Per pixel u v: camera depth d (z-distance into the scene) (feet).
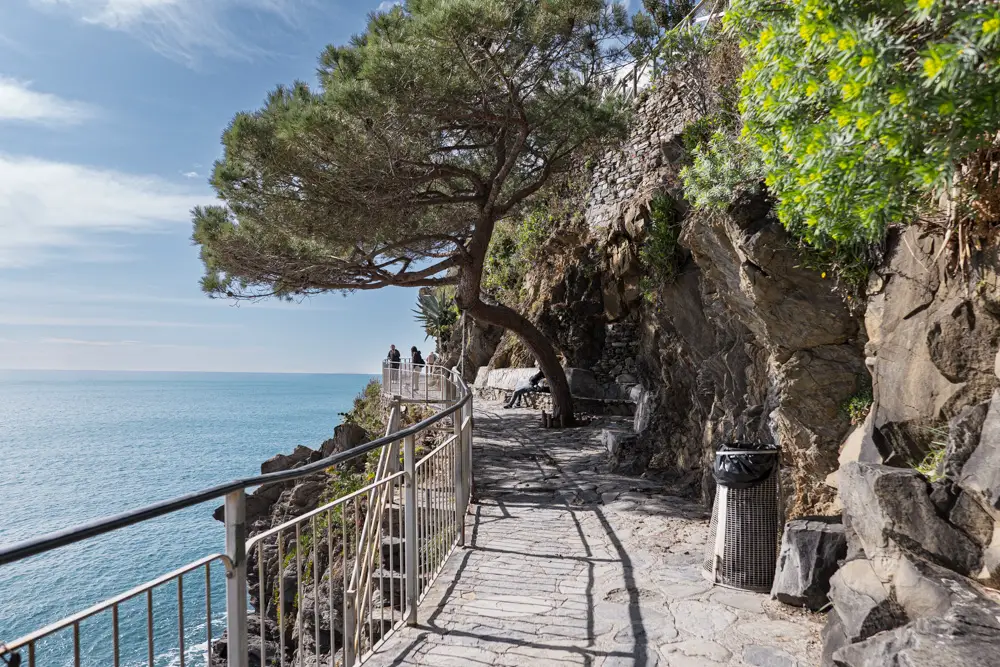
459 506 19.81
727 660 11.96
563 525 22.00
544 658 12.19
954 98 7.11
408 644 12.78
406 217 43.62
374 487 12.40
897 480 9.91
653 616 14.06
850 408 14.65
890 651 8.35
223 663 31.55
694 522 22.11
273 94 38.78
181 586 6.83
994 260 9.83
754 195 15.51
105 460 212.84
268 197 40.75
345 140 35.50
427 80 33.88
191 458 211.82
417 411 48.73
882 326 12.41
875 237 10.45
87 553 83.15
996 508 8.61
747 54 11.74
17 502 139.23
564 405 51.16
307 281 46.34
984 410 9.50
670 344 32.58
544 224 71.82
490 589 15.93
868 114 7.59
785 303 15.06
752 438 20.56
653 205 31.86
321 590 25.53
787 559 14.44
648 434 32.58
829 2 7.97
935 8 7.07
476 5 31.35
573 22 36.04
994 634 7.82
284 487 44.19
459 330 95.76
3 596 63.72
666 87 53.88
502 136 44.55
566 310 61.98
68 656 47.75
